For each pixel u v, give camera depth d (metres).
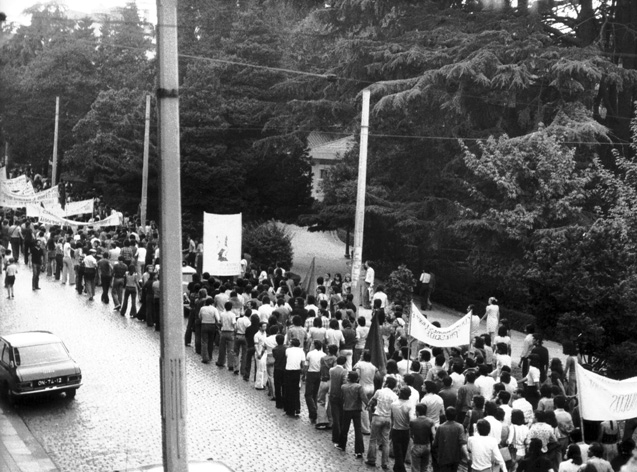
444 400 18.02
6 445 18.19
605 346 22.27
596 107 50.31
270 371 22.36
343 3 46.62
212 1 61.03
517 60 41.12
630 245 24.27
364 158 29.45
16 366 20.69
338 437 19.19
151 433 19.28
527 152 36.12
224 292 26.03
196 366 25.14
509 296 39.66
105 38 74.56
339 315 24.09
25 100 72.25
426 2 47.00
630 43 48.62
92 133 60.38
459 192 43.28
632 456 15.79
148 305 28.80
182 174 50.53
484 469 15.57
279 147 49.94
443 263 45.09
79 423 19.80
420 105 42.12
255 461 17.94
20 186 55.38
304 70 56.53
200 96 50.78
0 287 34.16
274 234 46.97
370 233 47.62
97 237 38.88
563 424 16.98
